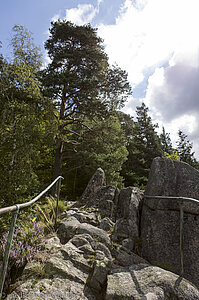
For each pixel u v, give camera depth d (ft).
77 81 39.58
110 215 15.70
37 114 21.77
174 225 11.02
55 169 45.50
